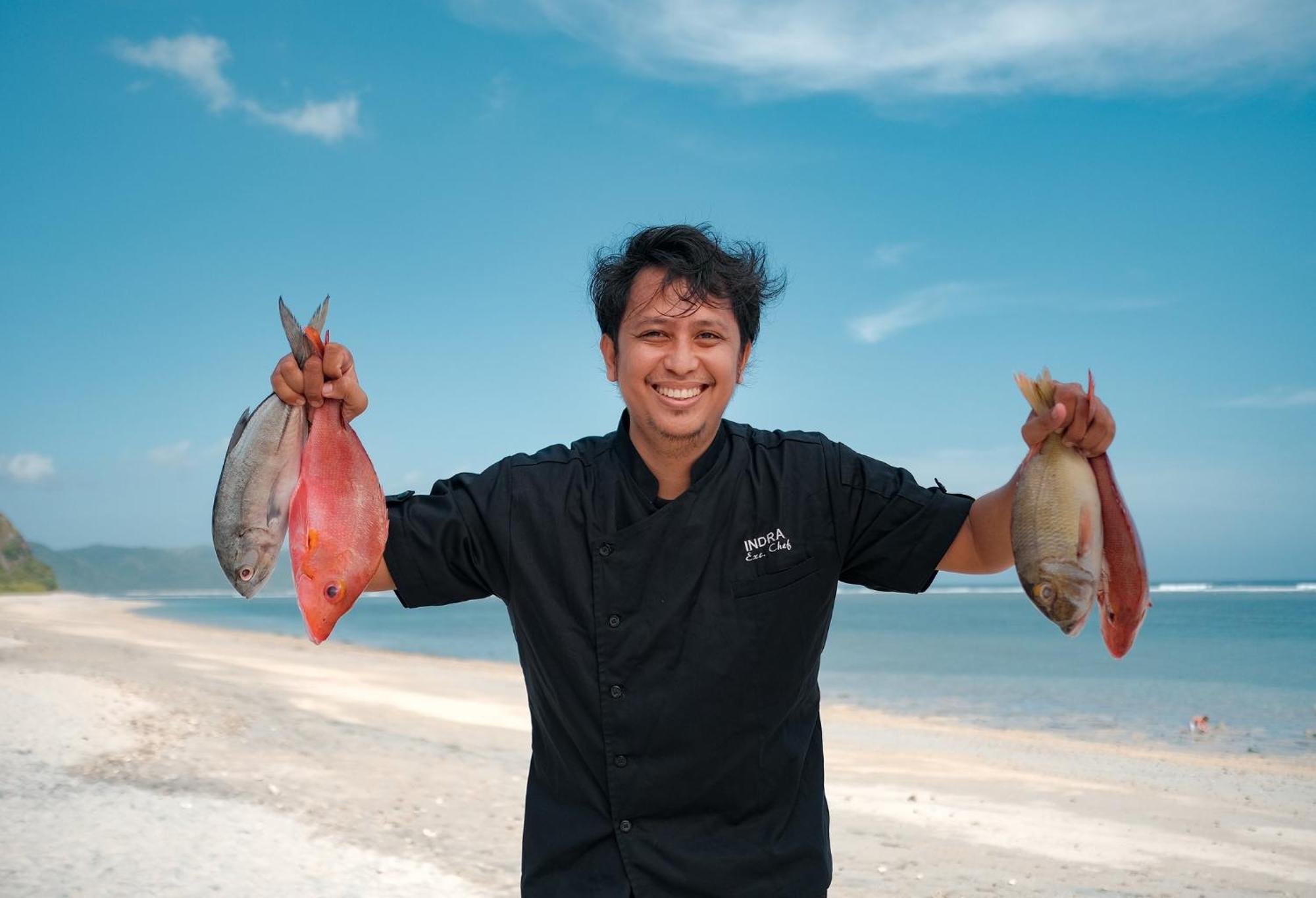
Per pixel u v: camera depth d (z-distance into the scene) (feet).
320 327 8.42
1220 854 27.55
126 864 20.04
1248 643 136.77
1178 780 39.65
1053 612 7.94
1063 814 32.55
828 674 93.97
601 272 9.11
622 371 8.62
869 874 24.54
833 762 41.93
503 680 78.48
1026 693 76.89
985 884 23.89
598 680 8.71
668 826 8.71
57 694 39.83
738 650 8.67
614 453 9.14
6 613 162.61
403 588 8.89
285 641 132.36
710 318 8.36
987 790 36.42
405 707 53.93
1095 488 8.05
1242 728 56.95
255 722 40.45
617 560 8.69
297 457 8.55
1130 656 114.11
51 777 26.63
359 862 21.72
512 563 8.86
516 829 25.91
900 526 8.83
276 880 19.99
